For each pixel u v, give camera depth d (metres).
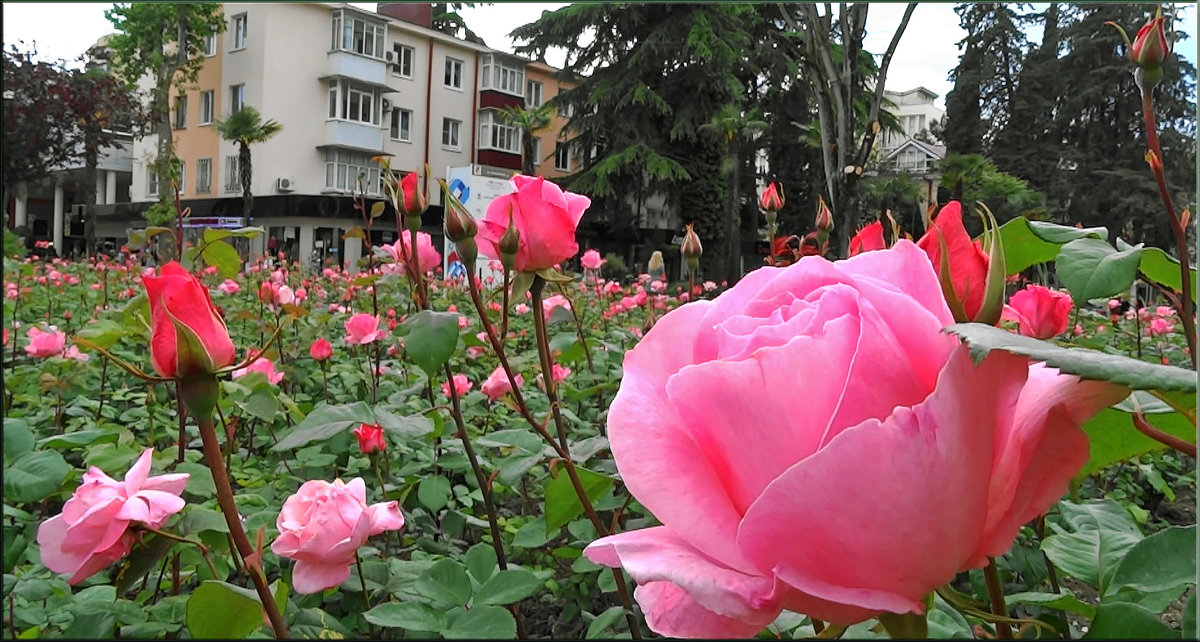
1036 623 0.50
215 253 1.90
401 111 29.34
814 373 0.46
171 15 16.89
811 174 11.12
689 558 0.48
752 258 17.91
